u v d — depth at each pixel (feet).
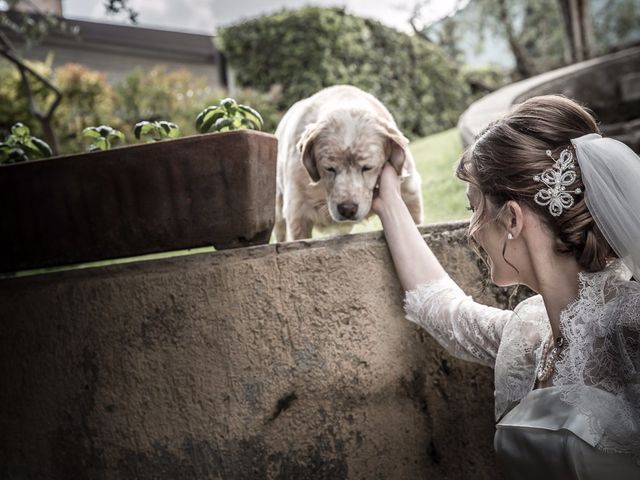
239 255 5.37
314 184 7.89
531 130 4.57
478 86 41.68
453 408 5.71
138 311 5.42
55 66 35.40
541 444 4.41
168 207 5.29
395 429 5.58
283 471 5.39
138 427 5.43
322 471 5.45
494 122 4.83
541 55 51.03
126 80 30.73
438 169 18.70
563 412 4.42
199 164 5.19
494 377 5.50
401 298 5.63
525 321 5.08
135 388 5.43
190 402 5.39
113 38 36.22
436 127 34.83
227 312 5.37
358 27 32.24
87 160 5.32
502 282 5.04
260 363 5.38
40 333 5.57
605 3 52.39
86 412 5.49
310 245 5.46
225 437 5.37
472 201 4.99
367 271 5.56
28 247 5.56
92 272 5.51
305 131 8.03
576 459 4.27
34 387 5.58
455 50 50.62
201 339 5.38
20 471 5.61
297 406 5.41
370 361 5.52
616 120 26.11
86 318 5.49
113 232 5.40
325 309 5.45
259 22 32.14
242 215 5.27
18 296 5.60
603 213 4.33
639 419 4.20
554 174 4.45
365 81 31.83
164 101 29.43
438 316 5.31
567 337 4.49
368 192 7.64
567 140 4.53
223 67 36.42
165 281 5.40
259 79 32.35
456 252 5.80
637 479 4.29
